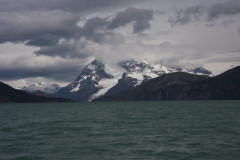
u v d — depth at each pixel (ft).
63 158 158.10
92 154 166.30
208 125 294.87
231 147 175.52
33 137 231.09
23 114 594.24
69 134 246.47
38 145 194.90
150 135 231.50
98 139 216.54
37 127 306.76
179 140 204.33
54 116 510.58
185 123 321.93
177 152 165.89
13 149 182.29
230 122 323.57
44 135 241.96
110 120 388.98
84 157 159.94
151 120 374.22
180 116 441.68
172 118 402.72
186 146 182.09
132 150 174.40
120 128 285.43
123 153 167.22
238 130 250.16
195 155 157.99
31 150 178.81
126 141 204.95
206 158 151.53
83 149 179.73
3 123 368.68
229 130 250.78
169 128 276.21
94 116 490.08
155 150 172.65
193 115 460.14
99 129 280.10
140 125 310.86
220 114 472.85
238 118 381.19
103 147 184.75
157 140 206.28
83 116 496.64
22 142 207.31
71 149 180.14
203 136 220.02
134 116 465.47
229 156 154.40
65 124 338.13
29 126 319.88
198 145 184.03
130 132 252.62
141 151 171.12
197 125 297.12
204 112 545.03
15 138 226.58
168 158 153.89
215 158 151.12
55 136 235.61
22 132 264.31
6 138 226.79
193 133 237.45
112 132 255.09
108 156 161.17
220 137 213.25
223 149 170.19
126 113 572.92
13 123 365.61
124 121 367.25
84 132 258.37
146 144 192.03
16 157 161.38
